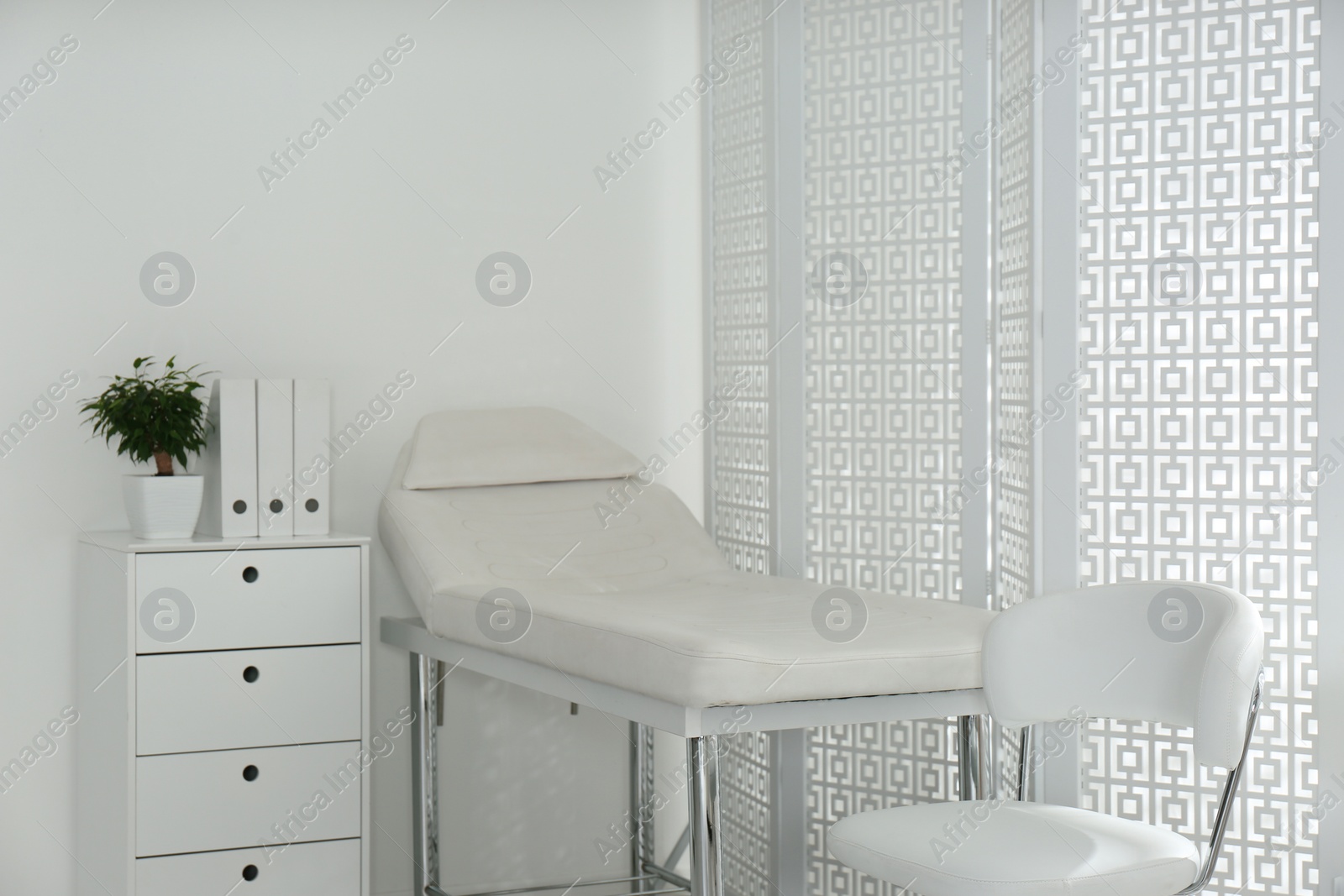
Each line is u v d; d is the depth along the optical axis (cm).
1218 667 192
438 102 316
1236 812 244
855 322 282
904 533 276
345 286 306
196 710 251
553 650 224
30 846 278
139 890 247
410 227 313
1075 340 246
